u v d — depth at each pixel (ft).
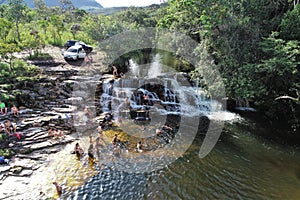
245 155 45.24
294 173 39.47
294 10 55.06
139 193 34.17
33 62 85.40
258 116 66.39
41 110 59.57
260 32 60.13
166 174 38.68
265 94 57.67
